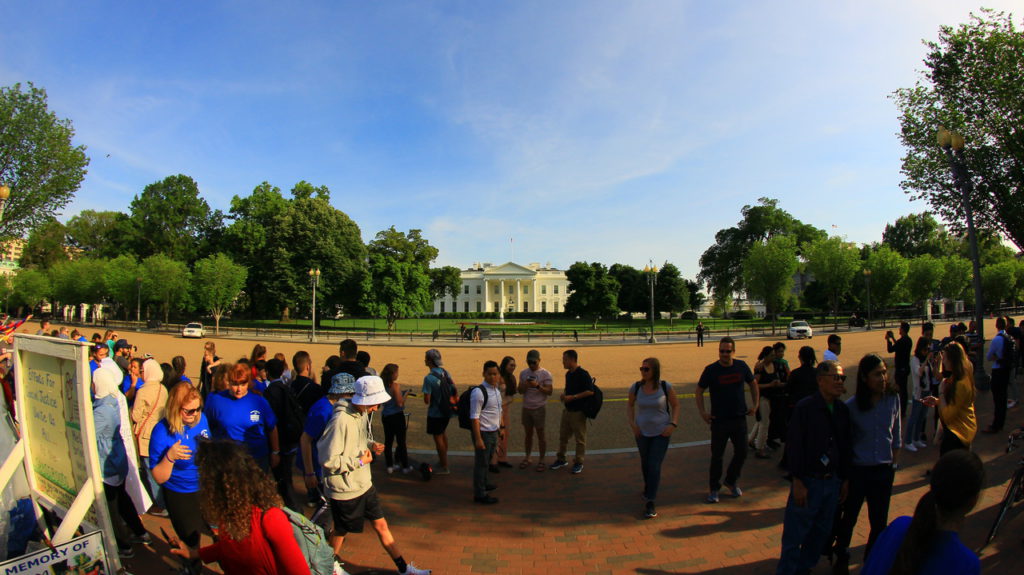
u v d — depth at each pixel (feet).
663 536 16.74
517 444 30.12
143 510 15.14
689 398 43.42
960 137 38.11
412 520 18.28
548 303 349.00
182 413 12.68
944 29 45.70
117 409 15.23
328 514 14.64
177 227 215.72
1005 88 42.83
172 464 12.58
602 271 223.92
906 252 261.65
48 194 70.44
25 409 13.38
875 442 13.64
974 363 39.14
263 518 8.06
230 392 15.93
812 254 172.35
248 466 8.22
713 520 17.93
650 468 18.30
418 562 15.12
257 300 191.31
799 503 13.00
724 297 233.14
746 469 23.58
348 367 20.77
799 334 124.98
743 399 19.51
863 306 209.05
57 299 206.39
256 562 7.97
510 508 19.44
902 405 29.37
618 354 91.45
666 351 96.94
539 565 14.94
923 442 25.80
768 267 150.92
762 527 17.26
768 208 215.92
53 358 12.32
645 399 18.54
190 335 137.90
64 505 12.26
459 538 16.76
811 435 13.10
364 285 166.81
